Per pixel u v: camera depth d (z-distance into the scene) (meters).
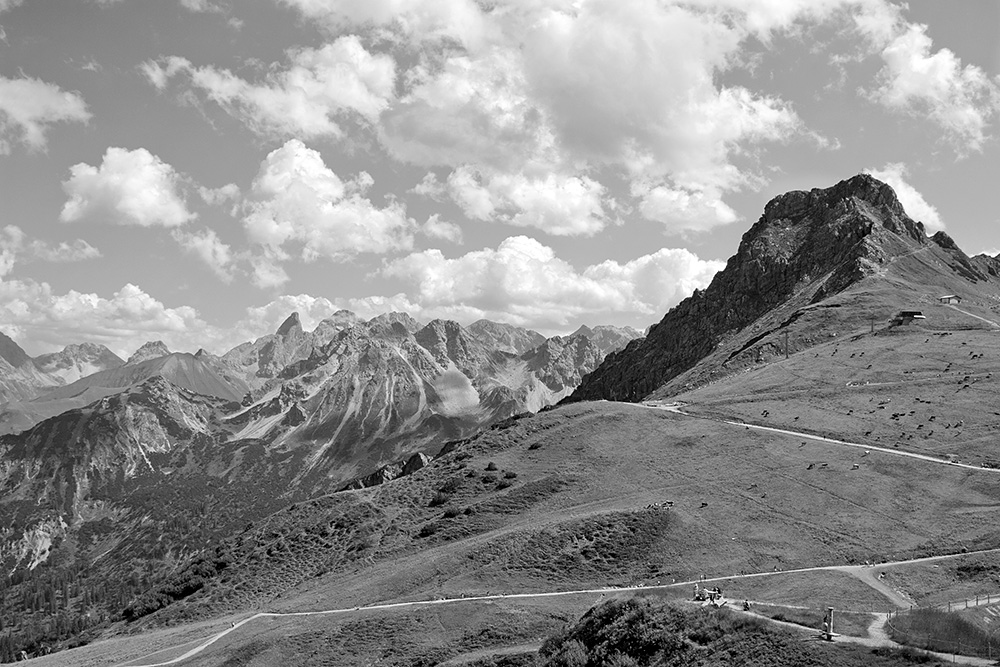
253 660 112.88
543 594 117.19
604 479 159.75
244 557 175.12
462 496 169.00
